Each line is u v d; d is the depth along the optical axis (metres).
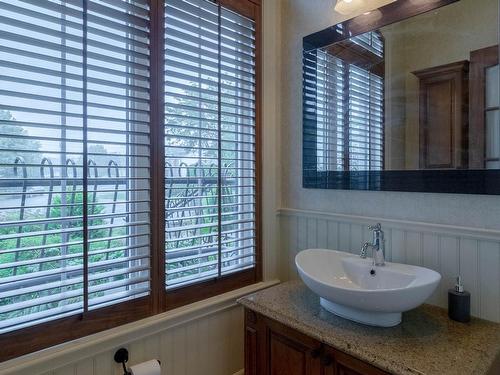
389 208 1.57
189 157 1.59
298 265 1.43
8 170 1.12
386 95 1.55
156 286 1.48
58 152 1.21
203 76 1.64
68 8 1.21
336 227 1.75
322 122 1.81
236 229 1.83
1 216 1.11
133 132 1.38
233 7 1.76
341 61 1.71
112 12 1.32
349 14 1.69
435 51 1.40
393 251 1.54
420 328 1.22
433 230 1.41
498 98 1.24
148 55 1.43
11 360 1.13
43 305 1.21
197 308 1.60
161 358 1.49
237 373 1.79
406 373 0.96
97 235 1.32
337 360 1.15
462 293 1.28
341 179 1.73
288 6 1.96
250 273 1.89
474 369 0.96
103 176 1.33
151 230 1.46
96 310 1.31
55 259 1.20
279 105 2.02
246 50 1.84
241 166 1.84
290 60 1.96
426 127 1.43
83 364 1.26
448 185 1.37
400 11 1.50
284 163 2.02
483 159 1.28
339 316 1.32
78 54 1.24
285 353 1.34
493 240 1.26
